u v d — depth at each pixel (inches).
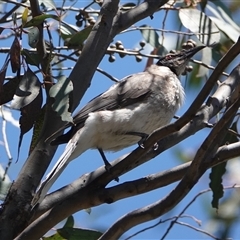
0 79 308.2
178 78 458.9
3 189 339.6
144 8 377.4
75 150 376.2
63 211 319.3
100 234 345.1
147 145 313.3
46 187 325.7
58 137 327.9
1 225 306.3
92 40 350.3
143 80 407.2
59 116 309.7
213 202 361.4
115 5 358.0
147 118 396.5
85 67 343.3
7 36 431.5
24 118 309.0
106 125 382.6
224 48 481.7
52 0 409.4
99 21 355.9
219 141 304.7
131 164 328.2
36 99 310.8
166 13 423.2
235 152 316.8
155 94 402.3
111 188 325.4
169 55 460.4
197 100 279.9
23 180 313.7
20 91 306.2
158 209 293.9
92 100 395.2
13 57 306.2
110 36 357.7
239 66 371.2
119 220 299.3
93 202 323.6
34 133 317.7
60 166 349.1
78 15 430.0
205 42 405.7
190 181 292.7
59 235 344.5
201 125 347.9
